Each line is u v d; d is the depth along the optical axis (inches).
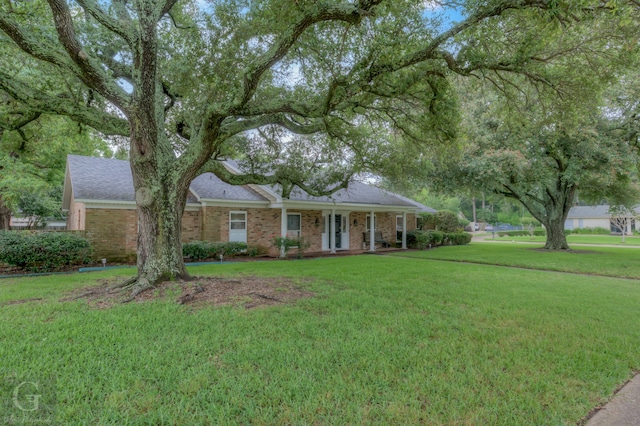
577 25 212.7
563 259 547.8
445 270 401.7
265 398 108.8
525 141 605.0
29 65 310.0
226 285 274.4
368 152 427.8
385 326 180.7
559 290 291.1
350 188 761.6
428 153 399.9
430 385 118.8
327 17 204.8
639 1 184.7
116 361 132.9
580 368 136.3
